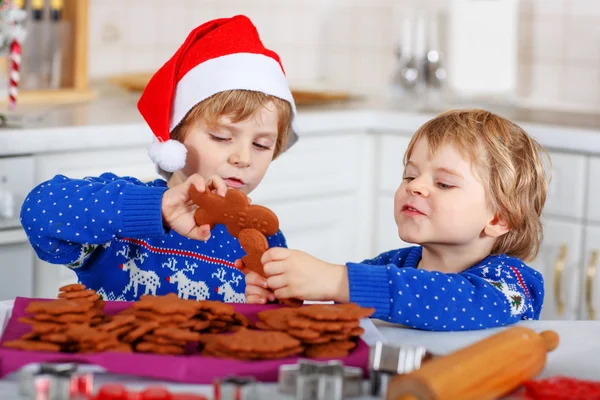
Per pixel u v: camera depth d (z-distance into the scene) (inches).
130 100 106.9
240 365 32.0
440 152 48.8
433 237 48.9
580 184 92.0
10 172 77.0
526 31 122.8
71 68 104.7
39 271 80.9
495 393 29.8
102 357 31.9
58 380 28.1
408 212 49.4
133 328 35.5
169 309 35.7
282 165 99.3
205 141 54.6
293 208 101.6
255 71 55.1
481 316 42.5
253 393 28.8
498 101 120.5
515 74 121.5
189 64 55.6
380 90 134.9
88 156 82.5
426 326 41.7
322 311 36.1
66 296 38.5
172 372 31.6
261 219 41.6
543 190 53.1
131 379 32.2
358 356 34.1
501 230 49.9
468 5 119.0
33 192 49.0
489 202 49.1
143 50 120.1
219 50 55.2
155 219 44.4
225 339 33.9
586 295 92.0
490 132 49.8
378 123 106.7
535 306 47.6
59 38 102.3
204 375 31.8
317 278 41.1
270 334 34.6
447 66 122.5
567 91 120.2
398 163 106.0
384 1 133.3
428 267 52.0
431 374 28.0
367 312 36.6
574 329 42.7
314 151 102.3
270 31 132.6
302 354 34.8
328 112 103.2
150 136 86.2
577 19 118.2
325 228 105.7
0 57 90.6
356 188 108.0
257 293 43.2
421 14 121.7
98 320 36.6
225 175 54.6
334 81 139.6
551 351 37.9
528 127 95.6
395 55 130.0
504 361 30.8
